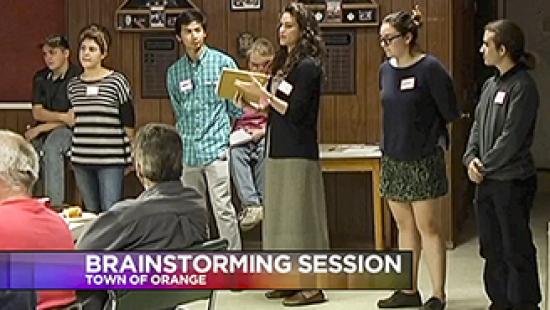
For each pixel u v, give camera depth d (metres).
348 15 7.76
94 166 6.34
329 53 7.85
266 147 5.94
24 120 8.29
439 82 5.40
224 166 6.51
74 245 3.57
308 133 5.78
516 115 5.19
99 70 6.38
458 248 7.90
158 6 7.90
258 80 5.77
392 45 5.45
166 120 8.01
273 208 5.82
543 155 11.16
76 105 6.36
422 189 5.53
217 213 6.52
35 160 3.42
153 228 3.58
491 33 5.25
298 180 5.76
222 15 7.93
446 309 5.88
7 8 8.33
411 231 5.72
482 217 5.46
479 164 5.38
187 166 6.53
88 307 3.48
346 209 8.03
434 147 5.52
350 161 7.18
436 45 7.70
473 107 9.45
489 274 5.51
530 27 10.98
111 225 3.56
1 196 3.36
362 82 7.85
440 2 7.65
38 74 7.38
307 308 5.91
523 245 5.31
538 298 5.38
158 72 7.98
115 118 6.34
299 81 5.66
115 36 8.01
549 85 11.02
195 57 6.44
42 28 8.33
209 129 6.46
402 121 5.50
